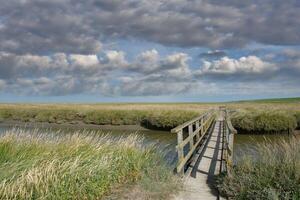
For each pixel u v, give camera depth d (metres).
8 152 7.38
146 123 34.44
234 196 7.48
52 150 8.16
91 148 8.97
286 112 30.98
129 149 9.91
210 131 22.38
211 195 8.06
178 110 37.28
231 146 8.77
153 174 8.81
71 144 8.80
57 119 39.16
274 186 6.97
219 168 10.66
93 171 7.71
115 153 9.34
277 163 7.67
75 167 7.38
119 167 8.95
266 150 8.77
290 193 6.66
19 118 41.69
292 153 7.88
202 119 18.55
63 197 6.76
